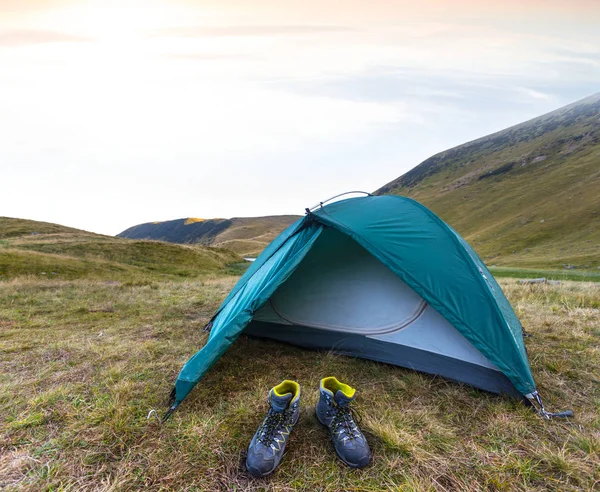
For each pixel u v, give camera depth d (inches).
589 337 187.0
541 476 88.8
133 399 126.9
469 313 126.1
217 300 337.7
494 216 3415.4
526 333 195.0
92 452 97.5
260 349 179.5
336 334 170.2
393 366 156.4
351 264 169.2
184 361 165.8
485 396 128.9
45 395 127.6
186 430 107.5
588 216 2566.4
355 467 91.8
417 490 83.1
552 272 1342.3
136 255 1589.6
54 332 220.7
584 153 3951.8
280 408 98.2
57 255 1213.1
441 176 5821.9
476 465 92.6
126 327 232.7
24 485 85.4
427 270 132.8
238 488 85.3
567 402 123.3
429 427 108.8
